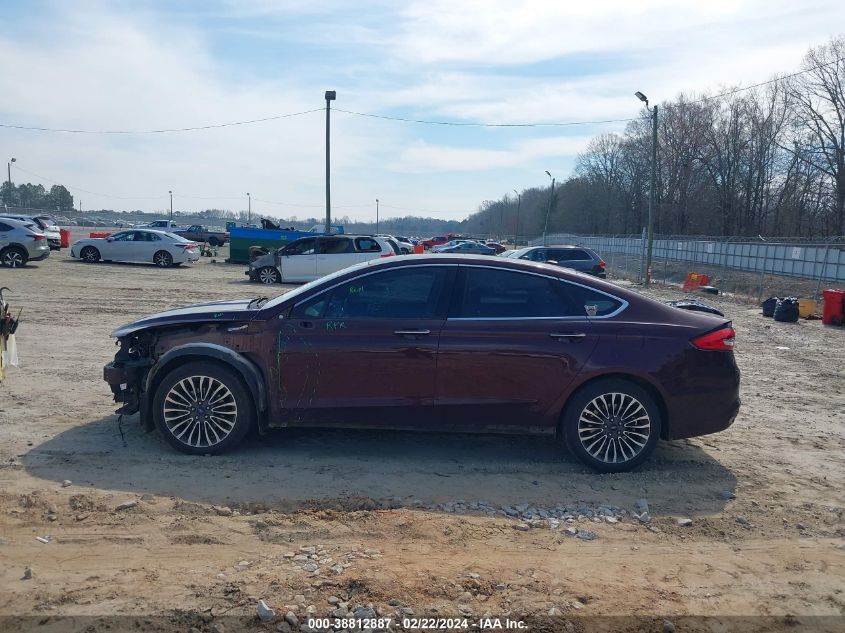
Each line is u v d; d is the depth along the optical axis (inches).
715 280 1259.2
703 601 144.3
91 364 353.4
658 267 1616.6
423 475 211.0
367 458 224.5
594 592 145.7
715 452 244.1
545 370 213.9
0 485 189.6
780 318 698.8
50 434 235.5
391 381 215.3
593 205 3868.1
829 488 211.5
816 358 470.3
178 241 1157.1
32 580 142.5
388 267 223.1
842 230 1881.2
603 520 182.9
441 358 213.6
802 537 176.6
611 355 213.5
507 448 240.2
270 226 1344.7
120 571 147.4
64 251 1441.9
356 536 167.3
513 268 223.0
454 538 168.4
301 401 217.6
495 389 214.7
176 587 141.1
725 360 219.1
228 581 143.9
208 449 219.3
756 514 189.8
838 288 981.8
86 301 636.1
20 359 359.6
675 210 2758.4
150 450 223.3
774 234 2388.0
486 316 217.3
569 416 216.4
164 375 220.5
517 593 143.8
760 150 2434.8
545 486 205.5
